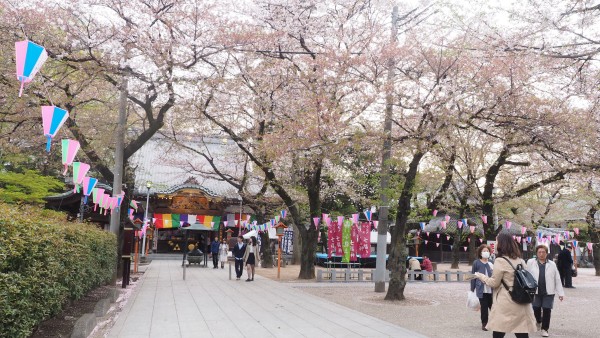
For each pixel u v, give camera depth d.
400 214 13.83
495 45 10.19
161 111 16.83
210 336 7.94
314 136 12.73
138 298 12.63
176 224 36.34
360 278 20.11
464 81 12.66
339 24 16.11
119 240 17.08
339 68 14.27
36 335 7.18
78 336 7.16
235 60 16.89
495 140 17.38
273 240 35.50
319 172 19.84
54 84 13.77
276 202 26.81
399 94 12.78
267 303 12.35
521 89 12.24
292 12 15.45
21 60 4.77
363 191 29.95
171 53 13.55
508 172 20.38
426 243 40.84
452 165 16.03
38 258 5.84
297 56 17.62
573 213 29.22
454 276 24.69
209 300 12.62
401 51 13.62
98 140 18.92
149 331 8.21
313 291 15.74
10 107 14.05
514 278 5.89
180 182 38.66
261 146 16.48
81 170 7.03
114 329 8.29
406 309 12.04
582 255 40.91
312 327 9.01
